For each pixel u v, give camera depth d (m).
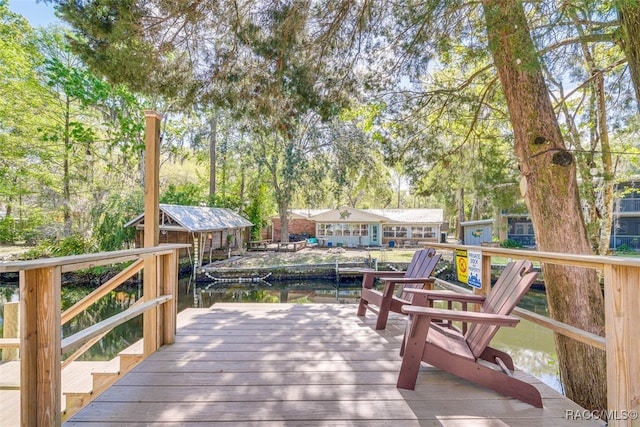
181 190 19.12
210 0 3.51
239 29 3.78
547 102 3.39
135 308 2.40
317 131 17.56
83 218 12.46
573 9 2.45
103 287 2.91
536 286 10.45
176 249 3.13
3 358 3.67
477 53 3.79
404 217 23.59
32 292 1.54
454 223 27.48
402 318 3.96
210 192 19.56
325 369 2.51
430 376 2.39
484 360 2.64
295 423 1.81
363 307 4.08
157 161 2.93
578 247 3.23
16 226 12.20
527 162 3.38
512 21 2.63
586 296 3.22
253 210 21.08
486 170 5.00
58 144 12.36
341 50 4.19
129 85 4.18
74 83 12.08
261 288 12.72
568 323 3.25
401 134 5.35
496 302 2.38
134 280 11.42
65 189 12.48
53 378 1.55
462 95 4.97
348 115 5.53
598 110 5.39
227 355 2.78
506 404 2.01
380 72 4.60
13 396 2.91
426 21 3.56
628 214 16.12
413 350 2.21
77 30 3.56
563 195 3.25
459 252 3.35
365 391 2.17
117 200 12.37
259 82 4.40
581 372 3.22
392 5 3.67
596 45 4.91
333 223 23.25
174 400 2.04
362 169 18.41
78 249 11.74
